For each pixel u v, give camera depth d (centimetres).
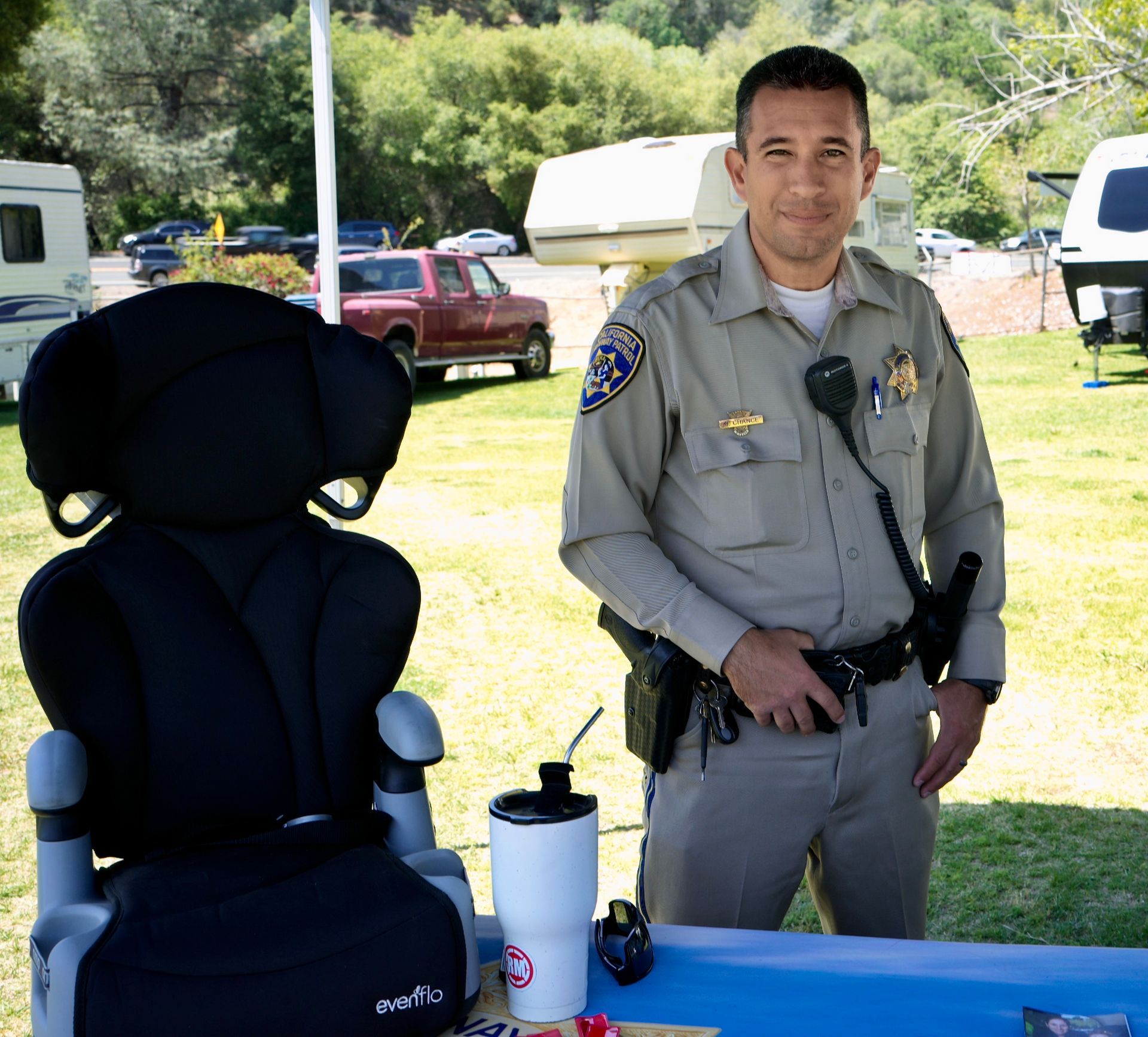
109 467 134
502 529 694
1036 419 995
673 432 169
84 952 104
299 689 138
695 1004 113
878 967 119
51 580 128
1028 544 613
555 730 396
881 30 6994
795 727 162
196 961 104
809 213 160
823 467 167
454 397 1352
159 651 133
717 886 174
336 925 109
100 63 5062
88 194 4938
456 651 480
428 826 135
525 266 3516
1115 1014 109
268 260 1672
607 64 5612
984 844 312
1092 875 293
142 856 131
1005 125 1783
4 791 352
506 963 112
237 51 5309
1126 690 415
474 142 5475
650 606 163
